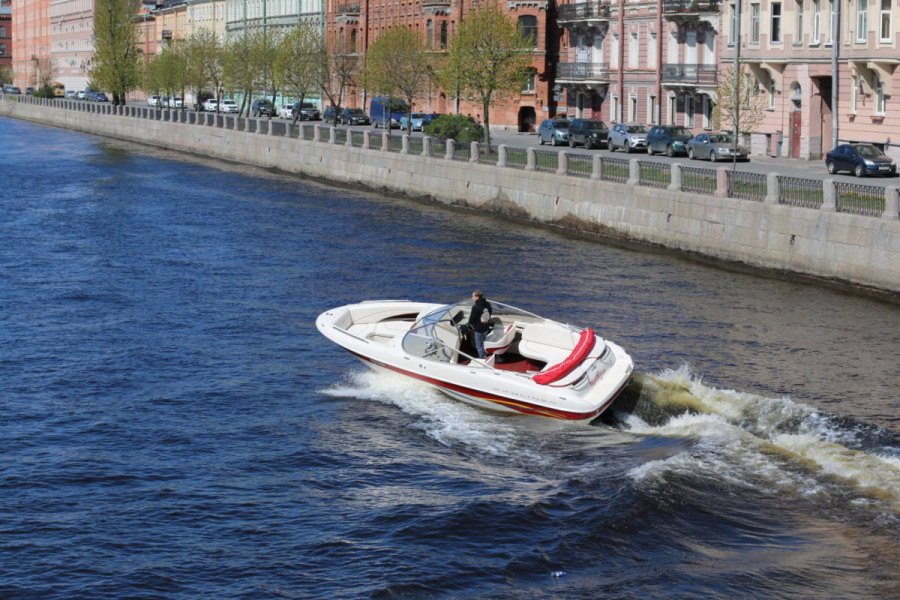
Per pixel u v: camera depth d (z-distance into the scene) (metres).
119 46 136.38
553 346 27.28
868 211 38.38
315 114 122.38
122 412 26.20
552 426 24.62
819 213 39.72
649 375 27.52
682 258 45.69
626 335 32.62
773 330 33.28
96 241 50.38
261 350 31.41
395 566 18.55
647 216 48.03
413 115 99.31
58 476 22.36
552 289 39.16
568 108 96.75
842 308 36.16
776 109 69.31
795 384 27.95
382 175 70.19
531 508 20.50
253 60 117.06
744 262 42.97
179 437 24.61
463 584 18.02
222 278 41.47
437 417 25.48
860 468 21.75
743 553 18.66
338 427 25.12
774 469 21.64
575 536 19.38
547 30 99.56
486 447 23.77
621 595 17.53
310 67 108.38
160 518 20.47
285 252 47.16
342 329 28.42
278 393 27.56
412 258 45.50
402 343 27.17
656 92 82.25
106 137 123.69
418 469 22.70
